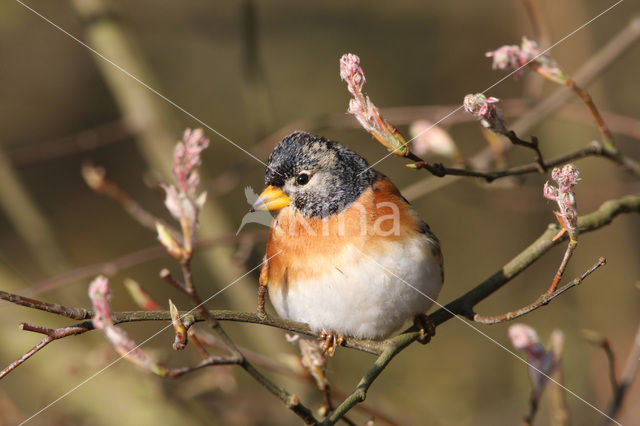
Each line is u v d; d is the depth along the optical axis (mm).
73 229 14734
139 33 16172
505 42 15367
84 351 9773
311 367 6012
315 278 6176
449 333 13633
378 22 16391
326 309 6188
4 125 15164
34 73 15727
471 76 15625
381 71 15922
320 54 16250
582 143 12484
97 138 11008
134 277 14109
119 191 7746
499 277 6215
